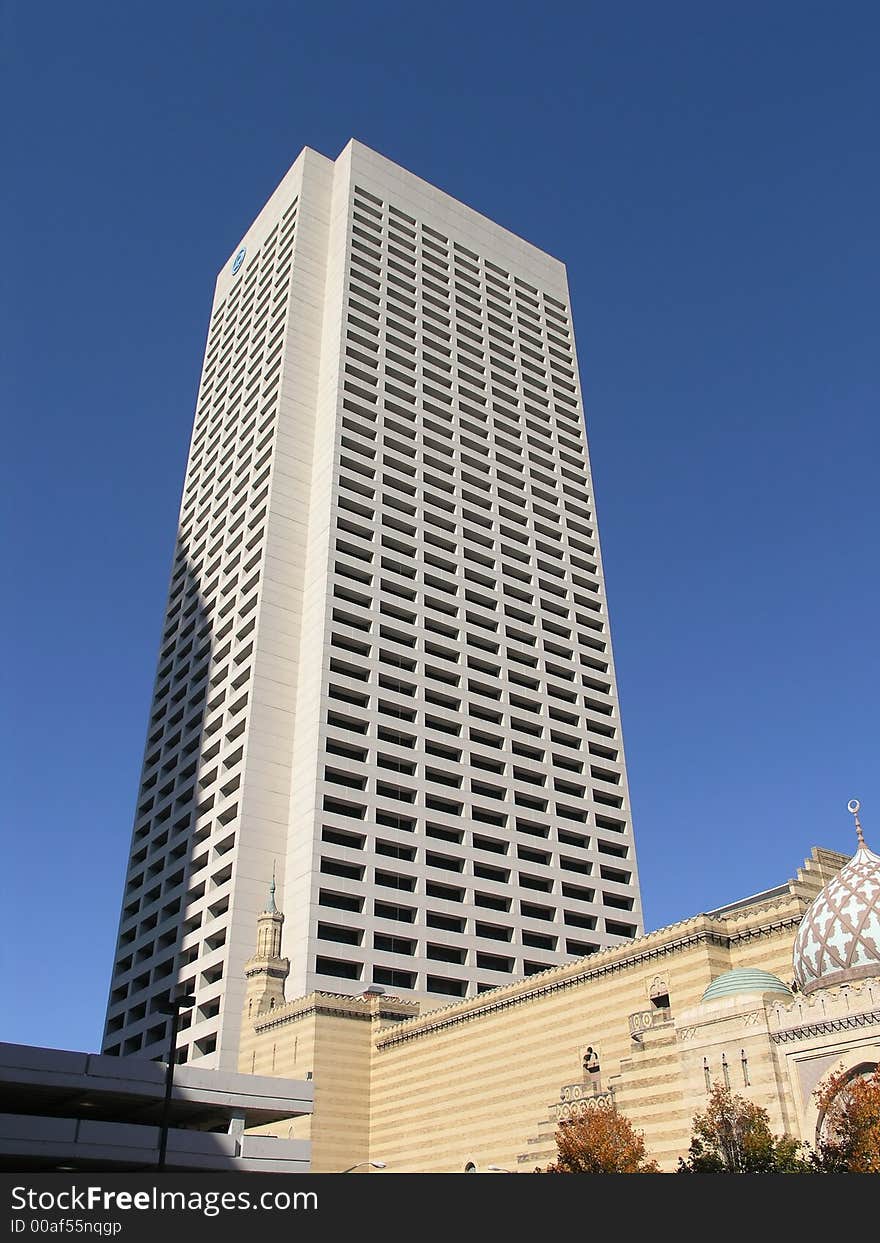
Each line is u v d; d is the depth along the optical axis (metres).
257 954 79.88
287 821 89.44
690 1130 42.53
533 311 142.88
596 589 126.25
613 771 112.00
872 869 42.66
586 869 103.25
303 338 118.44
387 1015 73.50
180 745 105.19
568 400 138.75
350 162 131.25
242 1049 77.06
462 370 127.62
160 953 93.19
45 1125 41.22
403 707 97.38
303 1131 67.38
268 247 134.12
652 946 54.75
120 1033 94.19
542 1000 60.69
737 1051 41.59
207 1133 44.81
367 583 102.81
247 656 98.69
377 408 115.00
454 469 118.56
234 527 113.94
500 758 101.94
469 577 112.12
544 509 125.75
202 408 137.25
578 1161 41.75
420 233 134.12
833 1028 38.50
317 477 108.50
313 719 91.69
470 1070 63.72
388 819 91.38
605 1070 55.16
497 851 97.50
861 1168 32.38
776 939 50.47
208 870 89.62
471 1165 61.00
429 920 89.19
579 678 115.62
